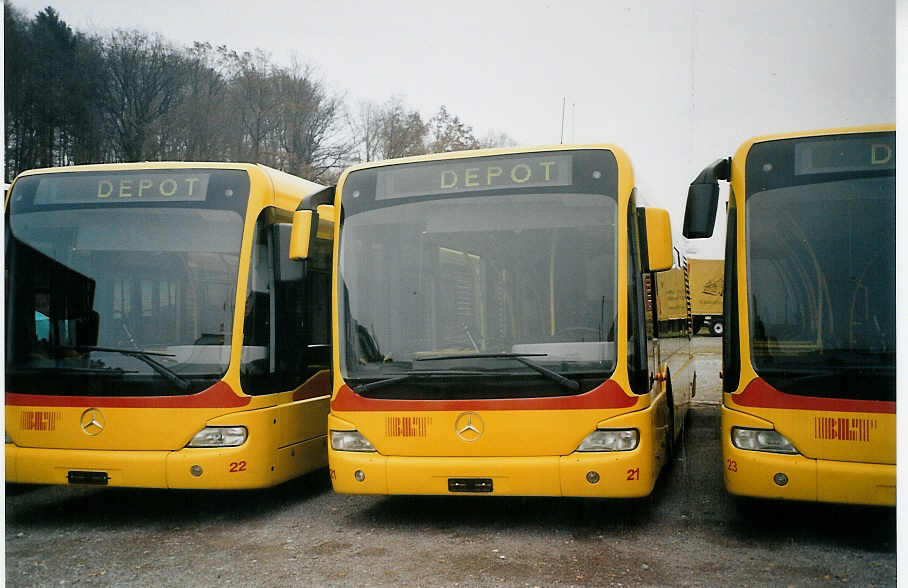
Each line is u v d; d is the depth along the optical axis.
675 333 9.34
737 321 6.10
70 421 6.91
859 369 5.71
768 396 5.89
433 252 6.61
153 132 22.09
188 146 22.44
